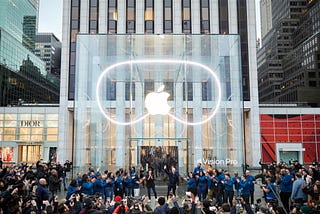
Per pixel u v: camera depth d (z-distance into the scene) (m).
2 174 15.91
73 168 18.98
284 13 142.25
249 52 41.38
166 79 22.05
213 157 20.09
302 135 43.75
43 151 45.38
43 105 48.34
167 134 21.55
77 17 41.62
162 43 21.16
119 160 20.08
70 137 40.25
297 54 108.94
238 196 14.32
